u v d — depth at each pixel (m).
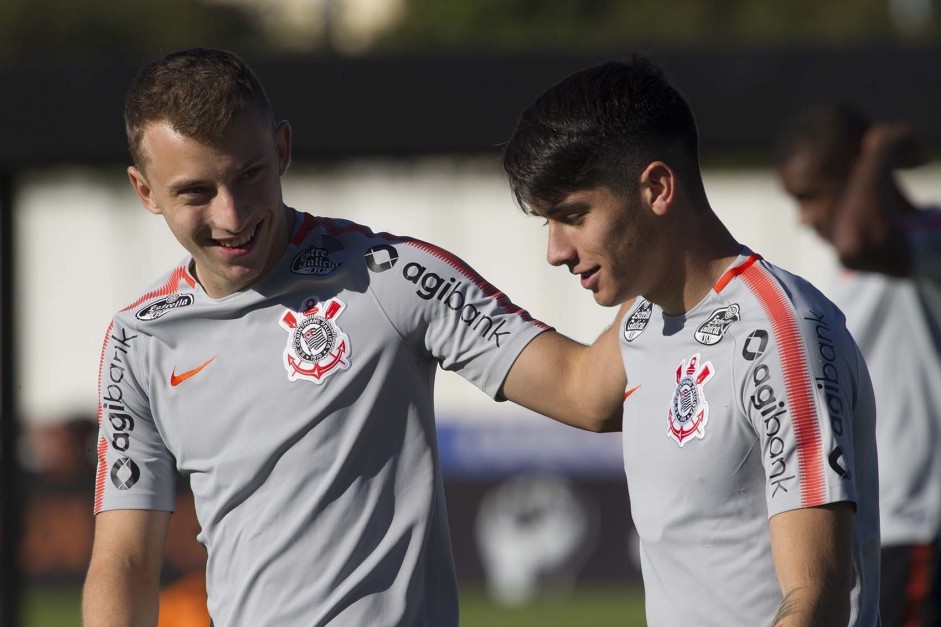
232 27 56.44
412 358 9.25
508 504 35.19
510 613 32.03
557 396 9.18
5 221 20.33
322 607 8.93
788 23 55.44
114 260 45.84
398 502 9.13
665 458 8.13
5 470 19.84
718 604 7.93
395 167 39.00
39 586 33.69
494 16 54.94
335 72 18.56
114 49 56.06
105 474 9.64
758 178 41.75
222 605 9.27
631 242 8.08
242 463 9.12
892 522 13.91
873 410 8.31
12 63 18.70
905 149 13.33
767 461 7.64
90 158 18.72
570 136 7.94
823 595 7.23
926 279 13.34
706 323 8.08
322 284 9.16
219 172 8.45
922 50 18.09
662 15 54.59
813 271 41.22
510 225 44.38
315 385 9.03
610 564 34.88
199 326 9.30
